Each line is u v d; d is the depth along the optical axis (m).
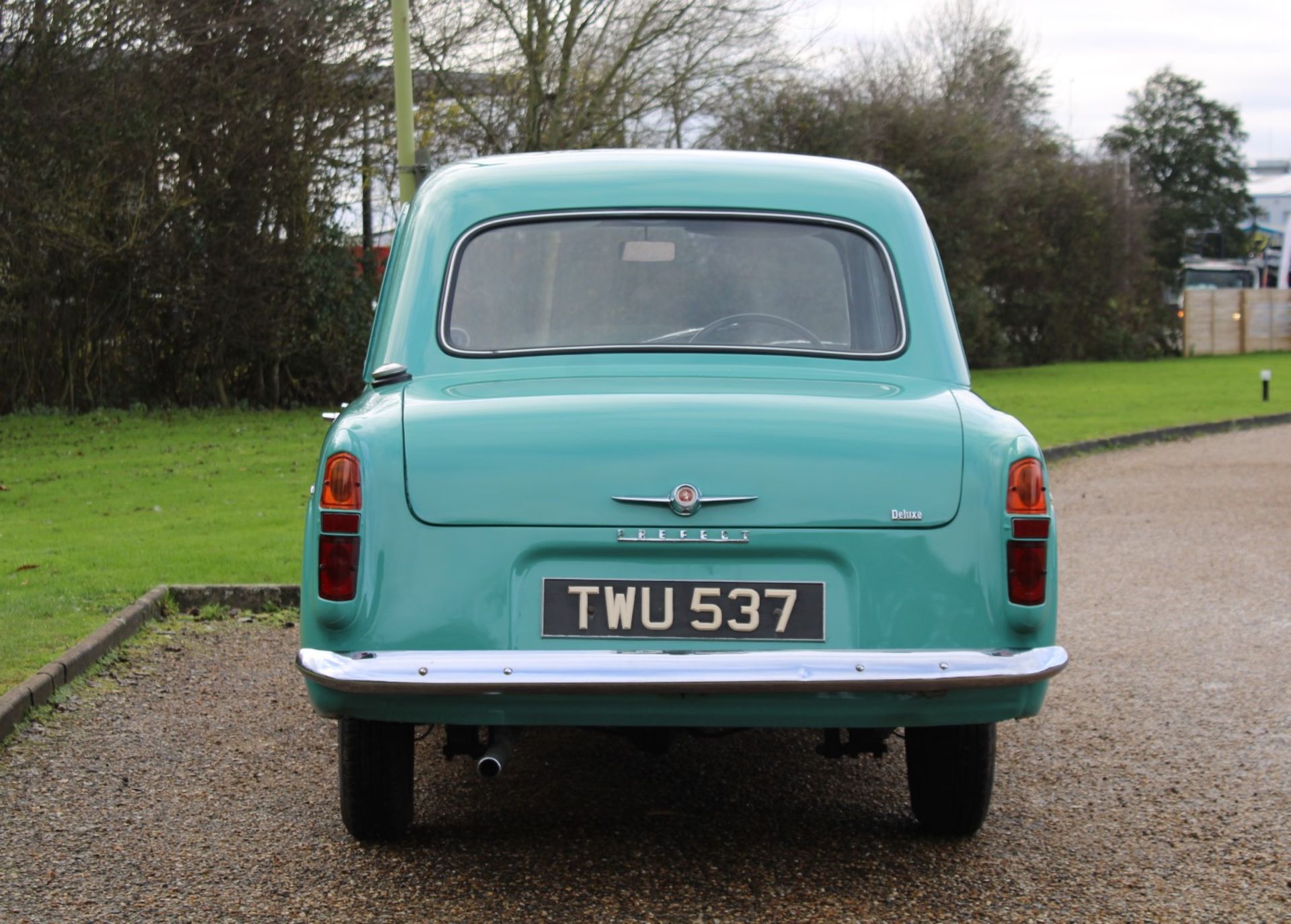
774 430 3.77
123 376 23.27
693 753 5.50
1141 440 19.81
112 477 14.40
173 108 21.59
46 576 8.75
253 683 6.58
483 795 4.93
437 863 4.21
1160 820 4.66
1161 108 72.31
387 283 4.64
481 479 3.73
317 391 25.17
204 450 17.23
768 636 3.71
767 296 4.48
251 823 4.59
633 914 3.81
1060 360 45.16
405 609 3.70
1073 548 10.95
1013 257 41.97
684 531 3.70
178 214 22.27
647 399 3.85
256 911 3.83
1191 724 5.90
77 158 20.91
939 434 3.81
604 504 3.71
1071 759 5.40
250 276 22.97
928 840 4.46
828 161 4.84
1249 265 71.94
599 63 27.72
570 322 4.42
